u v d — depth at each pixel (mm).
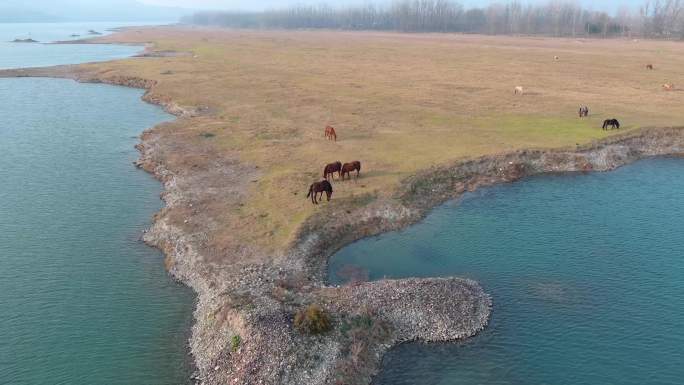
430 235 31266
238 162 41750
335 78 80500
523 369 20125
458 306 23453
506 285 25656
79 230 31609
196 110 59750
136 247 29781
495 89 70062
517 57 109312
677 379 19422
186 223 31375
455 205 35531
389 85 73750
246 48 137000
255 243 28734
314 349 20375
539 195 37031
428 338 21859
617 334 21875
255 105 61312
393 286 24516
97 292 25203
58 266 27484
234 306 22453
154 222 32562
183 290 25547
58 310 23688
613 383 19266
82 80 84688
